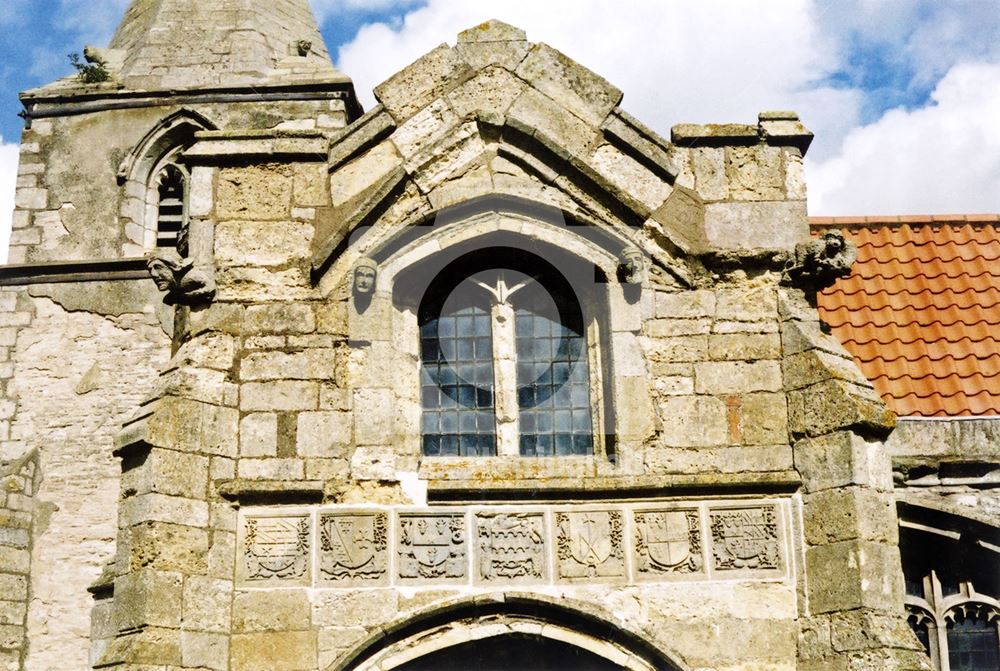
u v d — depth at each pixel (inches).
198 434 613.3
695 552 609.3
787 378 631.8
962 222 860.6
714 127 664.4
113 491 1079.6
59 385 1113.4
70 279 1137.4
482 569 606.9
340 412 627.8
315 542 608.7
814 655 589.0
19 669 1019.9
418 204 653.9
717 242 651.5
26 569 1047.0
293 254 649.0
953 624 718.5
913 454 725.9
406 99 666.8
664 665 598.2
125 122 1198.3
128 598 585.3
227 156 658.8
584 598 604.1
